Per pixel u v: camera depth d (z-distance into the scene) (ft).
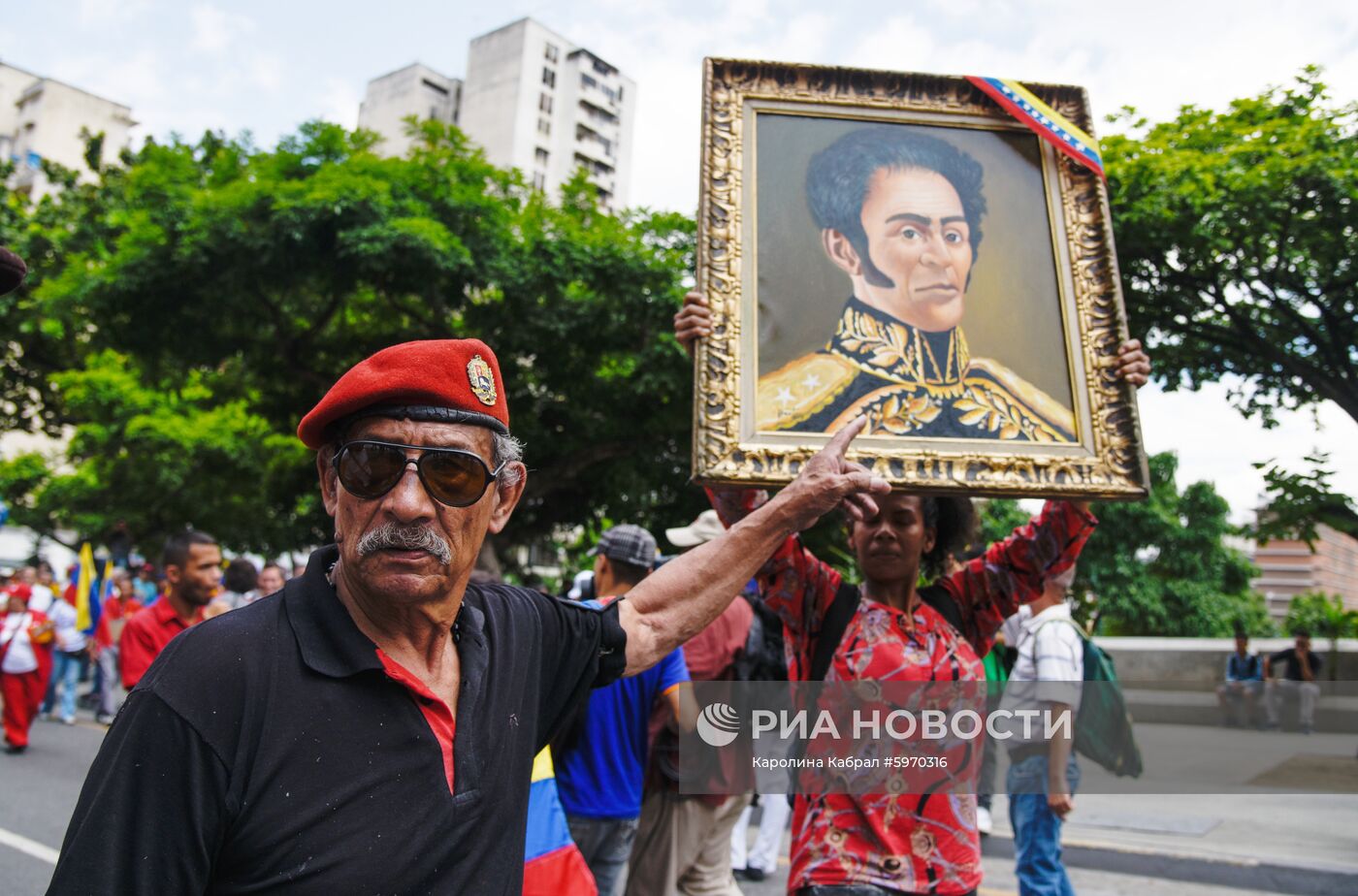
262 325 44.09
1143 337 33.12
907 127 9.01
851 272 8.43
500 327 43.65
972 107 9.13
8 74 173.99
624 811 10.73
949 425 8.08
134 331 42.39
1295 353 32.32
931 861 7.66
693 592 6.39
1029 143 9.13
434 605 4.91
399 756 4.50
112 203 68.18
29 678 30.14
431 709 4.81
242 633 4.49
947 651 8.24
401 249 38.34
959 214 8.75
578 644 5.87
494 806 4.83
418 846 4.39
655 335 43.06
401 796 4.44
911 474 7.82
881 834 7.66
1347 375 30.83
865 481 6.47
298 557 64.75
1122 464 8.16
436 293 42.14
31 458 74.49
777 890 18.45
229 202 38.58
